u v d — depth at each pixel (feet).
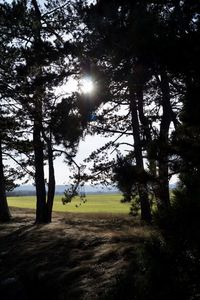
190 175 19.60
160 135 23.43
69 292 41.50
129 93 66.90
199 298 17.93
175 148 22.77
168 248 18.76
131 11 36.91
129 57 39.73
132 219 92.73
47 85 68.44
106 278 41.45
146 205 78.43
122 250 47.96
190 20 23.99
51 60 63.10
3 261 57.31
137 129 81.10
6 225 90.12
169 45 20.68
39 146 92.07
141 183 24.38
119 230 67.05
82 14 53.21
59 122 66.13
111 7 40.09
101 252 50.55
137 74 42.50
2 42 81.97
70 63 62.59
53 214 118.62
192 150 21.89
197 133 22.81
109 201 226.99
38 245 61.26
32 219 101.14
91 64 53.98
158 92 75.00
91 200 241.35
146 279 18.90
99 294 38.17
